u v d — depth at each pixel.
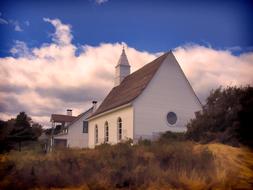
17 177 14.56
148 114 28.30
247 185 13.84
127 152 17.23
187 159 16.03
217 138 21.17
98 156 16.83
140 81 32.00
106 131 35.03
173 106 29.45
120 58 43.38
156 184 14.18
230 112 21.89
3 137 20.78
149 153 17.28
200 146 18.81
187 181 14.29
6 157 16.55
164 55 31.25
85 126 46.34
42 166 15.73
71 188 14.38
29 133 27.47
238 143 20.05
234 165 15.79
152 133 27.91
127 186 14.36
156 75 29.62
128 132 28.36
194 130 23.33
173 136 24.92
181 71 30.67
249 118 20.84
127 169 15.38
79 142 45.28
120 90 38.00
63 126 47.69
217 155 16.84
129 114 28.62
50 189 14.17
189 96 30.36
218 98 24.11
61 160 16.39
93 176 14.92
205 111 24.08
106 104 38.81
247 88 22.77
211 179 14.21
